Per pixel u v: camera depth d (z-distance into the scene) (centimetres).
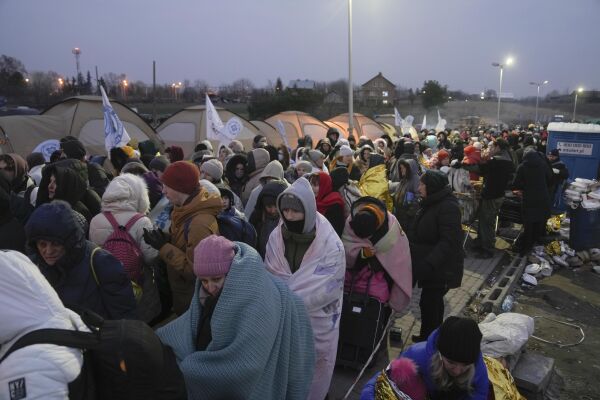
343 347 428
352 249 425
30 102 5319
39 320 158
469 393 244
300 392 271
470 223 858
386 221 428
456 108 9012
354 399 395
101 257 265
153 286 365
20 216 454
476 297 642
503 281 696
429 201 459
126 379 172
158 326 364
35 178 612
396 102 7544
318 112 4372
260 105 4075
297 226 356
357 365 423
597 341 540
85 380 165
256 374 233
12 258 160
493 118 8369
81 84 6172
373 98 8038
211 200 344
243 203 633
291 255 366
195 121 1538
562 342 537
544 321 589
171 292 362
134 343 176
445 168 896
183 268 325
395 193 708
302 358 273
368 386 261
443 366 240
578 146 1143
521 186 811
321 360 349
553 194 1002
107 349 171
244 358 230
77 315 179
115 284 266
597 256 800
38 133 1178
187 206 337
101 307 264
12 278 156
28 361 148
